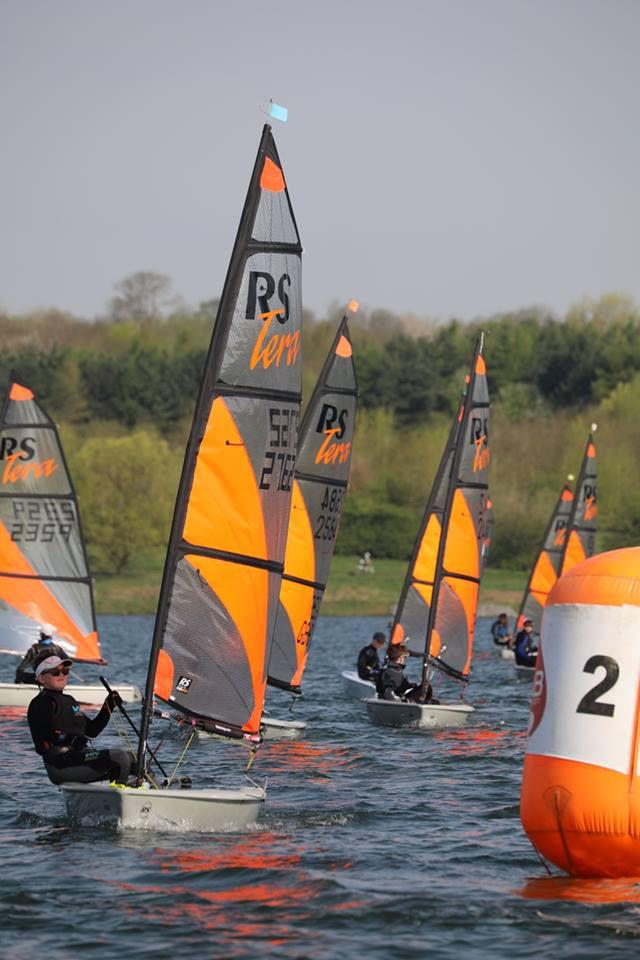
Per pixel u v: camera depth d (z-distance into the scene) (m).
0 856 38.91
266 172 46.41
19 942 31.19
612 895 35.50
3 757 60.16
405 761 61.50
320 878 37.09
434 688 107.69
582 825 35.22
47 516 85.75
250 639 46.00
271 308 46.41
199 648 45.22
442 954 30.69
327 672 127.31
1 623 85.19
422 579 91.44
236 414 45.72
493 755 63.88
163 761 60.16
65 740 43.34
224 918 33.25
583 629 35.84
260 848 40.78
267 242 46.41
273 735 70.12
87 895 34.97
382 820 46.47
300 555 75.56
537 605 149.88
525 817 36.69
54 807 47.03
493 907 34.38
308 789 53.03
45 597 85.69
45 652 43.94
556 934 32.12
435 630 81.38
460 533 82.25
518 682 115.81
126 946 31.00
